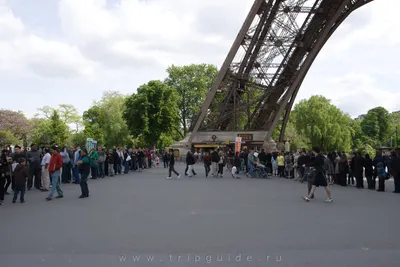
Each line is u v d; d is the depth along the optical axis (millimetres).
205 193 19625
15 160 20875
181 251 8125
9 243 8914
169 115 74312
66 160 25984
